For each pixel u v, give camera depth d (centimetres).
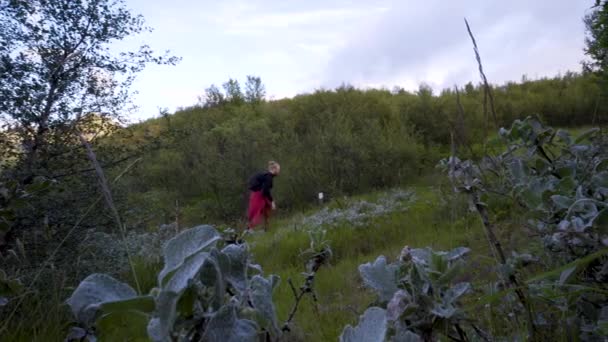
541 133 239
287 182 1469
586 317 169
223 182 1446
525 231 262
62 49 507
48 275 370
